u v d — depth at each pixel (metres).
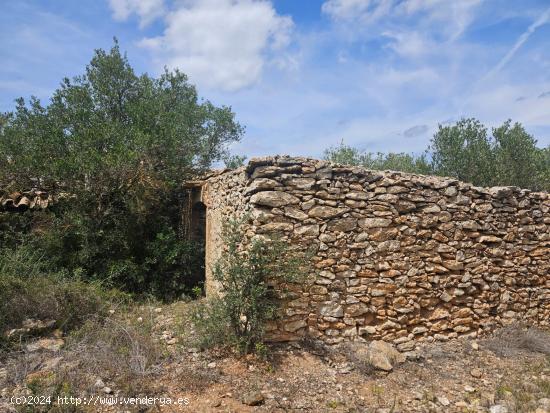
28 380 4.57
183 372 4.94
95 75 10.88
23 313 5.91
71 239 8.61
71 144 9.29
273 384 4.87
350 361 5.59
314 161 6.06
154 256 9.09
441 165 13.30
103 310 6.84
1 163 8.92
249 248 5.75
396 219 6.49
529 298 7.64
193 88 12.52
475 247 7.14
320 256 5.99
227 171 8.34
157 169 9.94
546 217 7.96
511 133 12.85
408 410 4.61
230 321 5.57
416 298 6.57
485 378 5.59
